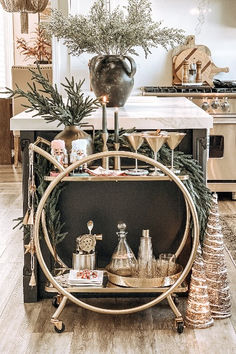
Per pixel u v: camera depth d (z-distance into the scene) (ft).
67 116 11.48
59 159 11.18
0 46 32.89
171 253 12.27
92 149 11.60
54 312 11.69
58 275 11.66
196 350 10.14
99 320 11.33
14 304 12.09
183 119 11.95
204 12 22.43
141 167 12.03
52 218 11.73
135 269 11.28
